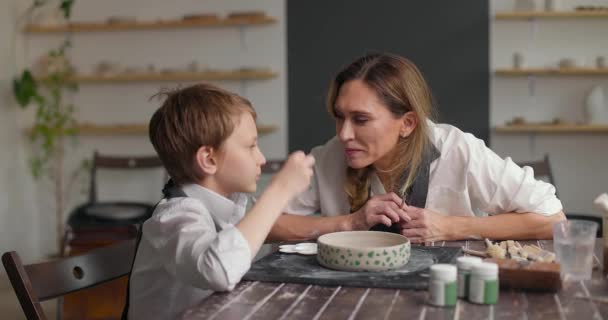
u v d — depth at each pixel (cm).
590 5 431
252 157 137
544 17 428
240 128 134
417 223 163
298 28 456
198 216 125
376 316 100
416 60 446
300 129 461
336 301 108
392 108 162
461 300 108
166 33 467
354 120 162
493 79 442
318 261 132
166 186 141
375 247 125
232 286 115
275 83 461
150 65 460
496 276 105
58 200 474
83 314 318
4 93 455
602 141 439
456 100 445
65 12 459
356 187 182
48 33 477
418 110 166
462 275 108
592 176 442
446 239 163
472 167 178
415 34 446
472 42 441
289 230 176
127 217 385
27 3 475
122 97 475
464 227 165
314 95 457
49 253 492
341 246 126
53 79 459
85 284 138
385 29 448
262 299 110
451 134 182
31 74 479
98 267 142
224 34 462
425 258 135
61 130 459
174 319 100
